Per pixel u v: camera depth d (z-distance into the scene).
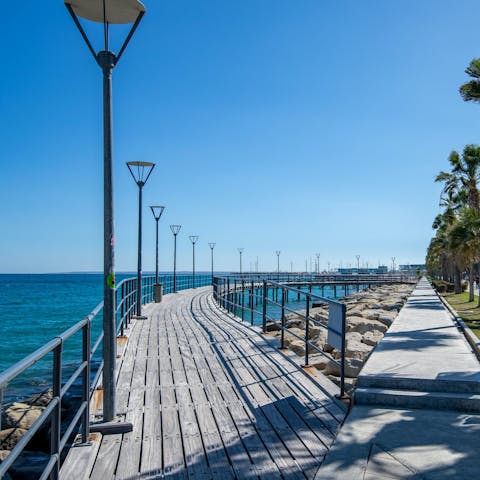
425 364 6.87
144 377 7.28
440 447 4.26
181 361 8.38
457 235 24.88
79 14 5.06
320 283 61.47
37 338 25.44
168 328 12.53
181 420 5.39
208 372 7.56
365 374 6.18
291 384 6.80
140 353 9.08
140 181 15.16
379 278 69.12
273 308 39.84
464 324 13.72
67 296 65.81
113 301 5.28
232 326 12.95
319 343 12.81
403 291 41.69
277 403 5.93
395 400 5.64
